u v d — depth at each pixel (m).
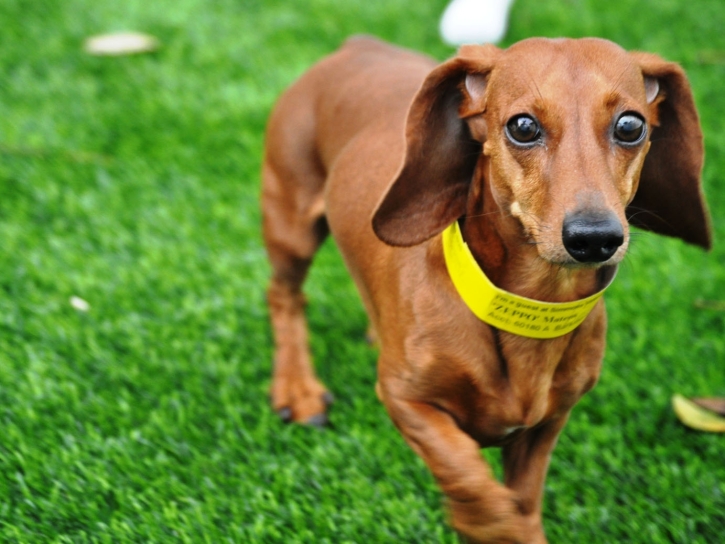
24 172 1.35
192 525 0.90
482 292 0.79
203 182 1.37
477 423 0.82
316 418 1.03
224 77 1.64
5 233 1.23
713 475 0.98
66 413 1.00
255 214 1.31
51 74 1.61
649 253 1.26
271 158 1.06
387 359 0.84
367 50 1.05
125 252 1.23
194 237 1.26
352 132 0.98
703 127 1.51
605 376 1.08
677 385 1.08
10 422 0.98
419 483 0.97
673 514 0.94
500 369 0.81
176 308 1.15
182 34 1.78
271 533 0.91
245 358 1.11
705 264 1.25
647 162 0.83
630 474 0.98
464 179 0.81
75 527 0.90
